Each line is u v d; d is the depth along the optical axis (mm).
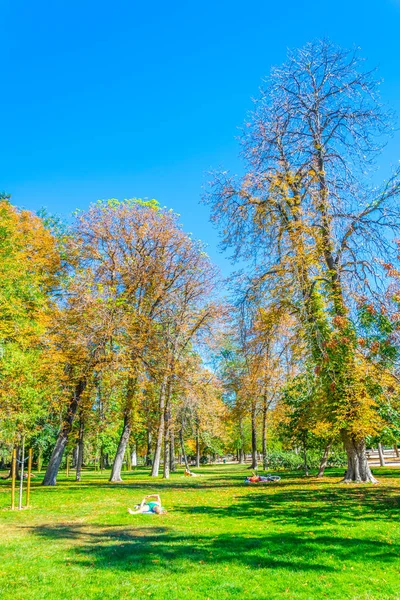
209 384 31781
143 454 69938
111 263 27594
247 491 19719
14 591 6590
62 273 28797
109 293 26484
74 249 27812
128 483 26594
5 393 20109
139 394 26672
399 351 13977
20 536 10391
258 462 56656
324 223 19297
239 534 10086
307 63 20922
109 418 28938
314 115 20938
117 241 27750
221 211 20766
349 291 17828
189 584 6777
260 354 21734
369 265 18062
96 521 12430
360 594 6277
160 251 28391
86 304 25062
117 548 8984
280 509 13695
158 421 33312
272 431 45688
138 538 9945
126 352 25500
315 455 37031
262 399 39219
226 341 30688
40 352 23125
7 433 21109
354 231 18922
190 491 20562
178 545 9133
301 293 19000
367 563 7664
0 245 23688
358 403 18062
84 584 6852
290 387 25891
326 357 17781
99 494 19688
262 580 6895
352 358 17094
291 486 21234
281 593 6359
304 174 20250
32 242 27609
